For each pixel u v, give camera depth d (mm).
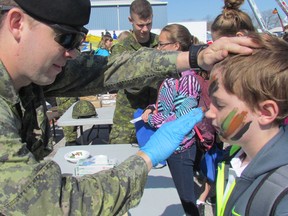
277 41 1017
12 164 806
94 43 8953
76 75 1378
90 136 5457
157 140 1104
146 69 1354
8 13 882
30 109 1156
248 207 928
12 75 982
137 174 977
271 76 933
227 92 1021
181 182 2219
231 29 1839
